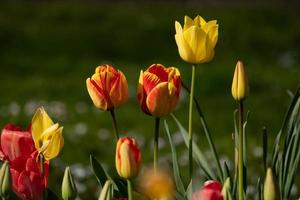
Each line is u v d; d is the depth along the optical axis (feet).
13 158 11.02
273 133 49.44
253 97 58.95
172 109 11.95
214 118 50.88
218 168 13.48
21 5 98.53
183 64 75.97
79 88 60.59
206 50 12.71
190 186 12.34
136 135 45.44
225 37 88.22
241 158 11.93
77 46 81.76
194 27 12.59
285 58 81.56
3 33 84.28
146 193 10.99
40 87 60.59
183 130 14.25
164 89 11.69
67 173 11.08
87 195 33.01
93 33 87.40
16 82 63.21
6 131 10.99
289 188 13.58
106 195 10.19
